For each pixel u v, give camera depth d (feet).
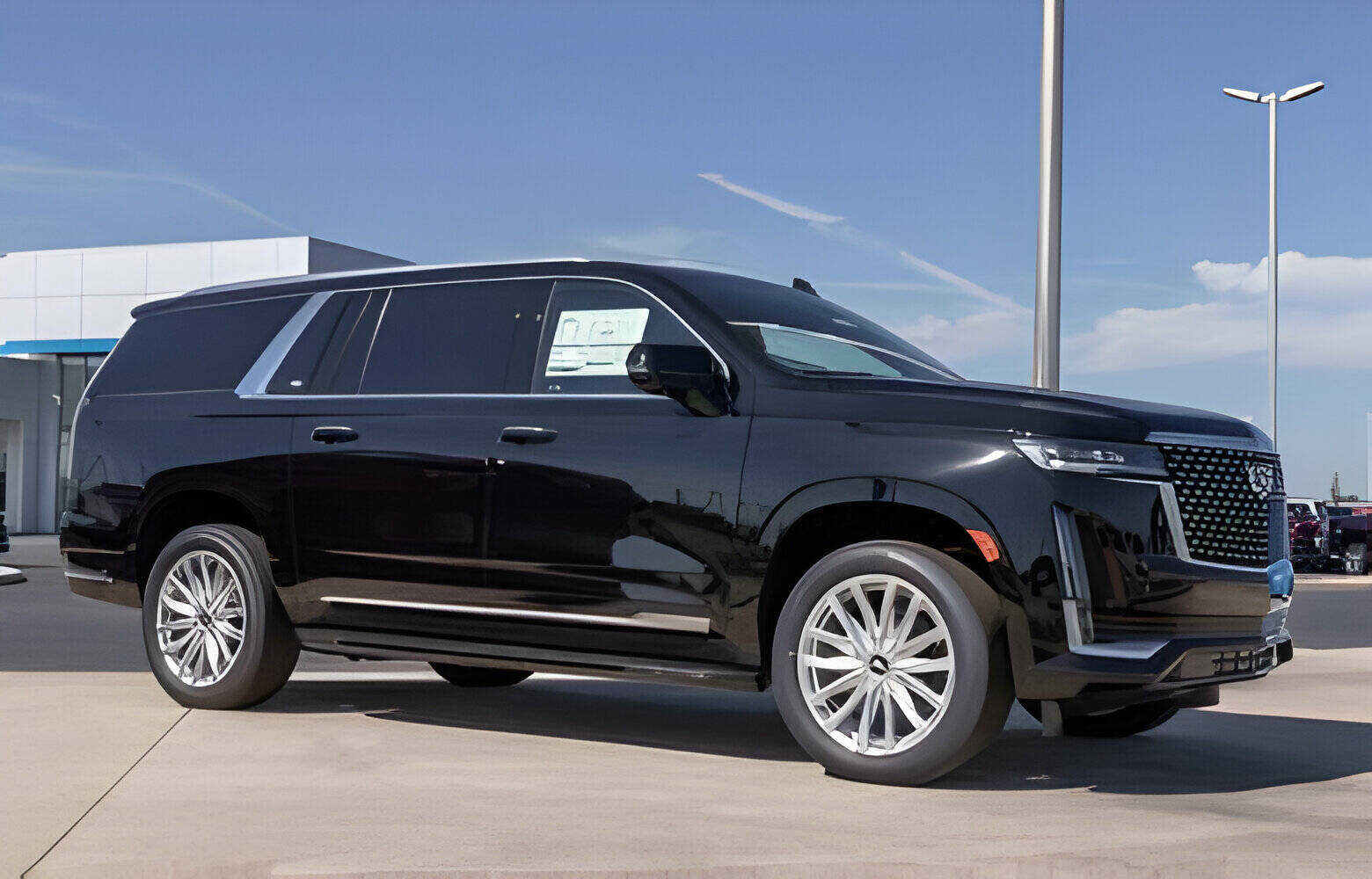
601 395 18.57
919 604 16.20
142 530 22.31
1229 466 16.88
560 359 19.08
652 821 14.14
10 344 155.53
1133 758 19.07
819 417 17.08
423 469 19.56
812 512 16.85
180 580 21.84
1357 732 21.81
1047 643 15.69
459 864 12.25
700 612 17.47
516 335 19.57
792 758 18.52
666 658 17.97
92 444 22.97
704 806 14.97
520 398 19.12
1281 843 13.46
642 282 18.92
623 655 18.24
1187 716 23.56
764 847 13.04
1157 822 14.49
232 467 21.33
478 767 17.20
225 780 16.06
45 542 123.54
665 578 17.66
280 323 21.83
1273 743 20.65
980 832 13.89
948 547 17.04
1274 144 102.42
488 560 18.93
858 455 16.63
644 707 23.35
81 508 22.94
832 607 16.71
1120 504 15.94
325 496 20.44
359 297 21.22
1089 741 20.66
